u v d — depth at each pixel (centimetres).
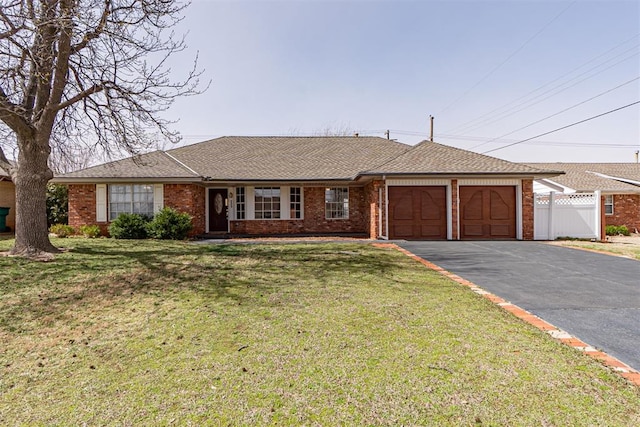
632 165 2255
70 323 399
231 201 1516
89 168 1357
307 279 607
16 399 247
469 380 265
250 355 311
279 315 417
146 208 1340
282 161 1616
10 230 1664
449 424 214
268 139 1884
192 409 232
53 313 433
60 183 1305
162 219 1227
